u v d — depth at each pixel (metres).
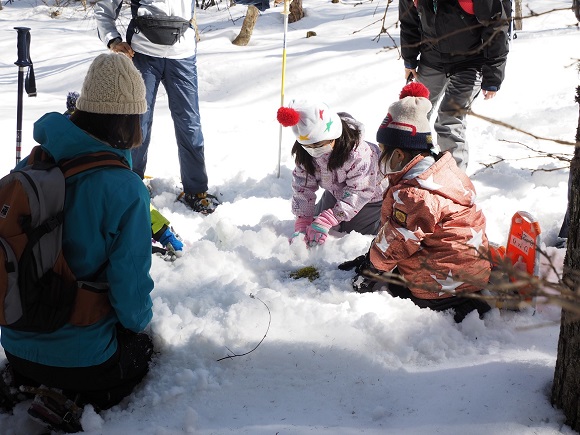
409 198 2.88
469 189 3.04
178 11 4.30
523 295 1.54
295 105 3.58
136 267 2.29
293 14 12.84
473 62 4.43
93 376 2.38
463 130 4.64
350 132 3.71
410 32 4.66
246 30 10.26
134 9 4.23
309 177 3.93
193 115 4.47
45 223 2.15
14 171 2.28
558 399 2.16
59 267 2.21
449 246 2.91
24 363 2.36
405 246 2.96
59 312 2.22
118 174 2.24
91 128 2.27
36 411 2.34
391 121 2.99
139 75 2.32
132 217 2.25
